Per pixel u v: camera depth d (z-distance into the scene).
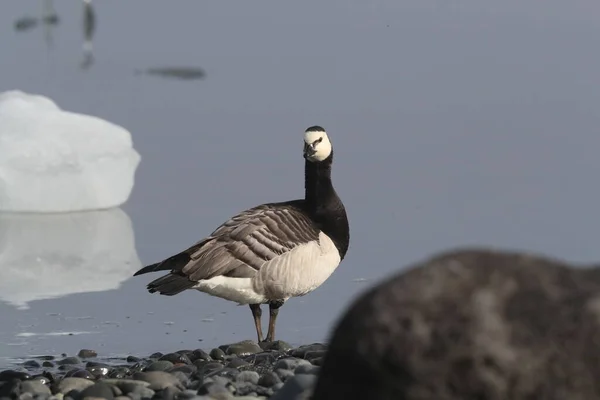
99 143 20.05
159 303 14.19
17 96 21.05
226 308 13.97
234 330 13.01
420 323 4.89
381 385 4.92
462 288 4.99
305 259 12.20
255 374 9.16
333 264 12.65
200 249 11.95
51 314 13.65
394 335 4.89
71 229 18.69
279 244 12.07
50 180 19.70
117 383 8.84
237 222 12.23
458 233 17.33
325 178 12.74
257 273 11.96
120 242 17.70
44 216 19.61
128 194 20.12
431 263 5.17
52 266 16.39
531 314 4.89
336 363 5.11
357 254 16.19
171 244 17.52
